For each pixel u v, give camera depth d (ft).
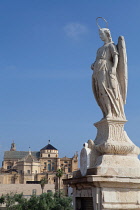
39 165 433.89
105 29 33.12
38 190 336.70
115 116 31.19
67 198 211.61
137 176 27.94
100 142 30.48
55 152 452.35
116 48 31.83
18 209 206.90
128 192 27.53
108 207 26.45
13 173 396.57
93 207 27.27
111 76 31.17
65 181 32.73
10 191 299.17
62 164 449.89
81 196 29.66
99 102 32.68
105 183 26.76
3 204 240.12
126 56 31.71
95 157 29.84
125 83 31.55
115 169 27.78
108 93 31.14
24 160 421.18
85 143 30.60
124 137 30.55
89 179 26.66
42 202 205.05
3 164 468.75
